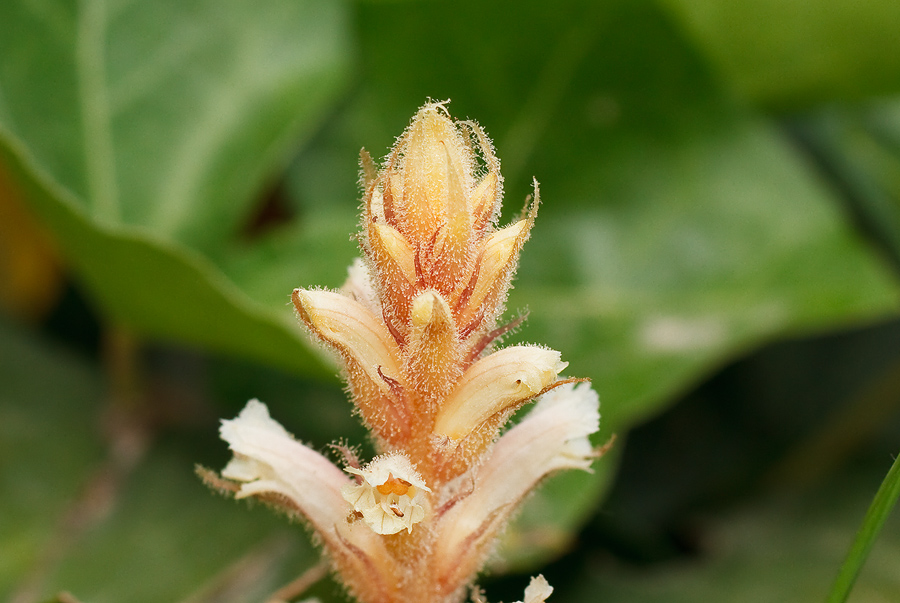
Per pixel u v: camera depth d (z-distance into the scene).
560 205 0.36
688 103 0.36
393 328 0.23
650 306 0.34
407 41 0.36
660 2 0.35
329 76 0.36
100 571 0.30
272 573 0.30
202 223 0.34
